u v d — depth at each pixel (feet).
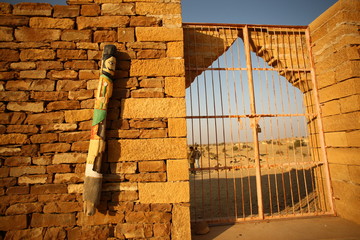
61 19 9.69
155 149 9.32
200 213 15.28
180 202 9.14
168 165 9.27
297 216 12.21
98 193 8.39
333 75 12.37
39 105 9.14
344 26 11.63
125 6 10.06
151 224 8.96
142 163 9.23
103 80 8.93
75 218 8.76
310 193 18.92
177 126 9.52
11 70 9.18
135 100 9.51
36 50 9.39
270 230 10.66
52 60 9.43
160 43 9.99
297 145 71.05
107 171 9.07
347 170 11.68
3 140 8.79
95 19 9.84
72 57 9.52
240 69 12.88
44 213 8.69
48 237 8.55
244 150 77.20
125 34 9.86
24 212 8.58
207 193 21.30
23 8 9.55
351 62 11.28
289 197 18.31
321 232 10.30
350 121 11.36
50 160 8.95
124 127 9.32
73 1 9.86
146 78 9.73
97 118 8.70
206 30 13.50
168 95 9.70
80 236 8.67
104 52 9.21
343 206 11.96
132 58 9.78
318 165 14.14
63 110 9.23
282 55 14.30
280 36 14.48
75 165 9.00
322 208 13.73
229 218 11.69
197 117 11.96
